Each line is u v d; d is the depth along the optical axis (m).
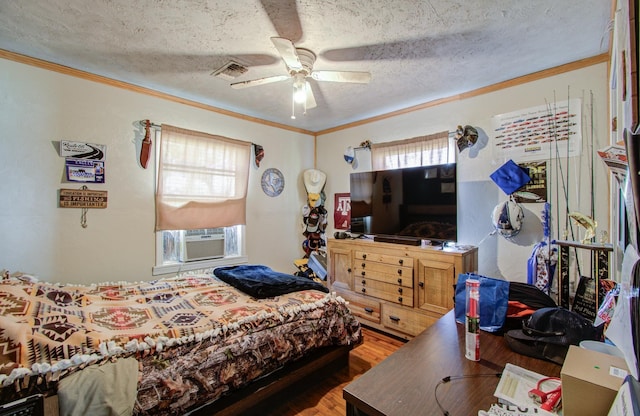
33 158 2.20
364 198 3.35
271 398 1.82
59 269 2.30
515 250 2.55
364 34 1.89
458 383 0.94
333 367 2.19
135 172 2.68
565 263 1.73
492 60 2.24
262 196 3.68
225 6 1.62
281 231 3.89
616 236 1.39
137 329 1.49
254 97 2.97
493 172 2.65
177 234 3.02
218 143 3.20
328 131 4.14
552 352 1.06
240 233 3.45
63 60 2.24
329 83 2.62
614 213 1.50
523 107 2.51
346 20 1.75
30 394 1.07
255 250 3.60
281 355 1.73
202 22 1.77
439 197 2.75
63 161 2.32
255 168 3.60
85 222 2.42
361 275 3.09
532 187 2.45
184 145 2.95
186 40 1.96
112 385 1.17
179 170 2.92
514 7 1.64
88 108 2.43
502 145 2.62
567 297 1.71
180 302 1.94
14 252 2.13
